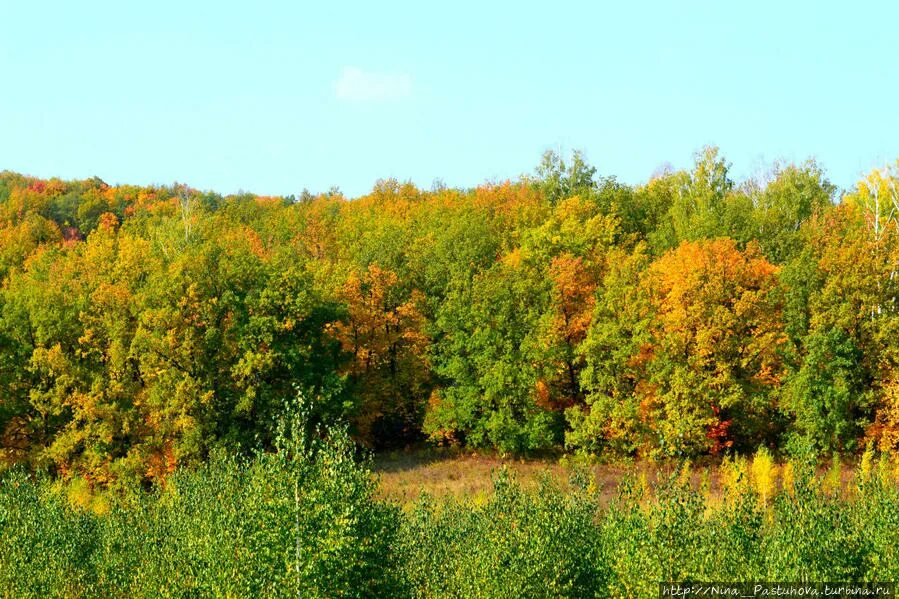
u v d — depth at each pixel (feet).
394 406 231.30
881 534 93.71
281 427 84.07
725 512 98.58
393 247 273.95
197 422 190.39
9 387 202.90
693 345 196.54
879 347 187.21
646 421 194.90
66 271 242.99
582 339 225.35
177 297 204.95
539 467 200.03
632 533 92.02
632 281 208.03
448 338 223.10
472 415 212.64
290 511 79.66
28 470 195.83
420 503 115.75
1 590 94.63
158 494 134.92
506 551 90.89
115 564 103.40
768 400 191.72
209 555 90.12
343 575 79.36
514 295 222.48
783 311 199.41
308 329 213.05
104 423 193.77
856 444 184.14
